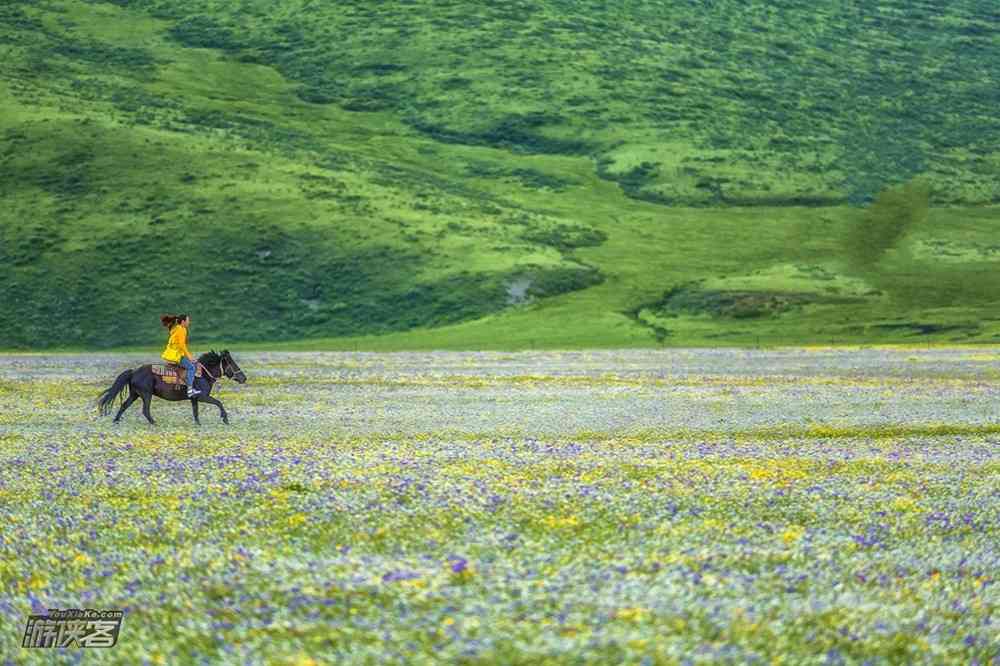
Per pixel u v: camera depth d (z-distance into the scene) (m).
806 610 18.31
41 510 28.39
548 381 94.44
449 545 23.80
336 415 61.88
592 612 17.86
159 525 26.27
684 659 15.33
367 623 17.19
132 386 53.31
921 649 16.25
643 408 67.75
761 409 66.94
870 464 40.12
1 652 16.08
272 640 16.34
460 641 16.14
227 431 51.56
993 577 21.48
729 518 27.88
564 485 33.12
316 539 24.55
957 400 73.44
